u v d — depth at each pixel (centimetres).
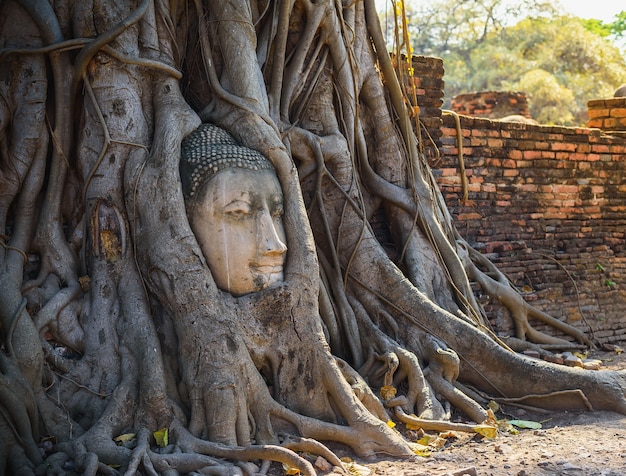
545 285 1048
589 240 1137
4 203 634
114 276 624
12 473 528
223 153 635
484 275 946
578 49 3894
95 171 636
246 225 626
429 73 983
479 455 591
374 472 555
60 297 614
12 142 640
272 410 593
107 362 598
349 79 803
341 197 778
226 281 622
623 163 1176
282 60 749
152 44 670
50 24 645
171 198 612
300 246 647
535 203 1086
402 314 739
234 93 683
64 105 649
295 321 626
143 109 658
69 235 652
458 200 1013
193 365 582
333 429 595
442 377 704
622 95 1380
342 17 794
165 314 612
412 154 855
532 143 1081
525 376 714
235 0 695
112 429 558
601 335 1073
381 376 696
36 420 556
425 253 825
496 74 3712
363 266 755
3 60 645
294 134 756
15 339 570
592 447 603
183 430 567
